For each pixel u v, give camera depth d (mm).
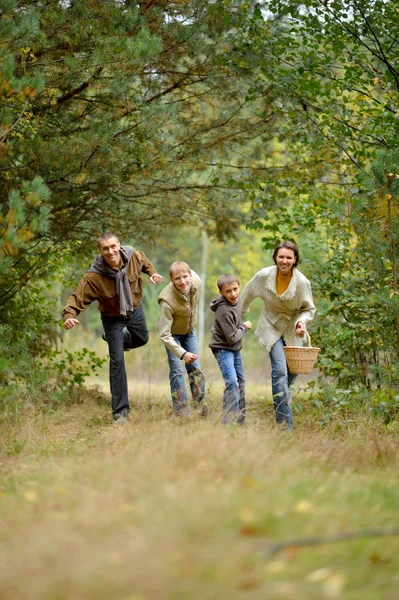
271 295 9164
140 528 3934
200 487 4641
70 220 12203
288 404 9039
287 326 9344
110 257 9117
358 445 7402
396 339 9906
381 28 11102
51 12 9898
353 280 10812
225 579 3406
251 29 11602
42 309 12438
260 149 13289
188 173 12648
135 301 9727
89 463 5961
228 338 9070
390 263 10133
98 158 10383
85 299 9336
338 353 11172
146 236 14500
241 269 28578
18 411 9383
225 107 12414
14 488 5750
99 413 10680
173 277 9094
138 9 10594
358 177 9727
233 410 8883
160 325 9266
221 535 3803
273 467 5473
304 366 8922
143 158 11016
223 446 5828
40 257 10844
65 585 3361
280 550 3773
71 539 3820
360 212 10086
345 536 3650
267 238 12148
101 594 3303
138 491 4660
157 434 6777
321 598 3334
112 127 10508
